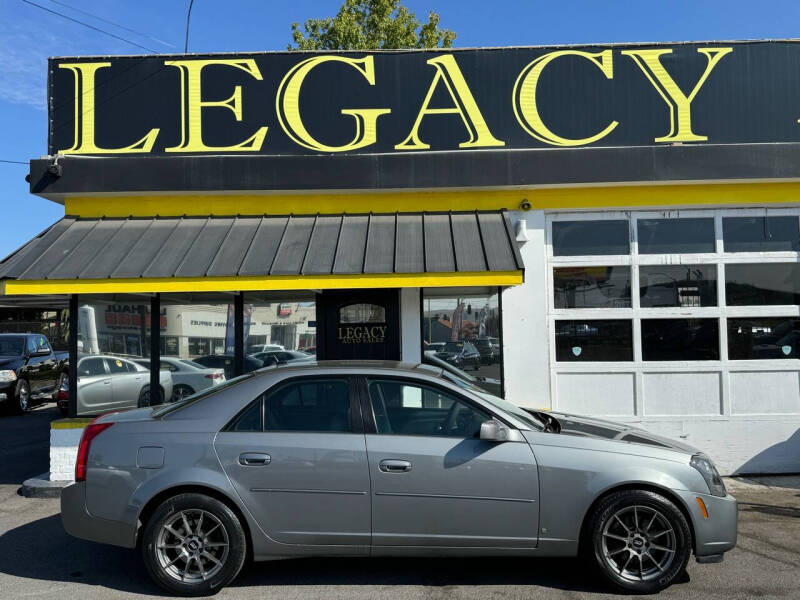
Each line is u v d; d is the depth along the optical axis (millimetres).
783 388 8086
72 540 5840
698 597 4457
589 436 4809
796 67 8289
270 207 8312
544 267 8164
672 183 8047
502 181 8062
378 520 4547
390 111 8359
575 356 8203
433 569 5090
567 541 4555
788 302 8172
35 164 8078
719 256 8203
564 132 8305
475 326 8133
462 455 4578
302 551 4590
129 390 7949
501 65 8367
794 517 6312
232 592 4617
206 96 8391
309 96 8391
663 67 8312
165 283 6965
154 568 4508
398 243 7559
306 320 8305
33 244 7625
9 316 23641
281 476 4555
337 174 8117
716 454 8016
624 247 8273
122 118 8359
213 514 4527
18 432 12156
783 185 8117
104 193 8094
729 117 8258
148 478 4570
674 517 4504
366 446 4602
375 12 20562
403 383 4863
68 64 8398
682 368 8109
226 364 8156
